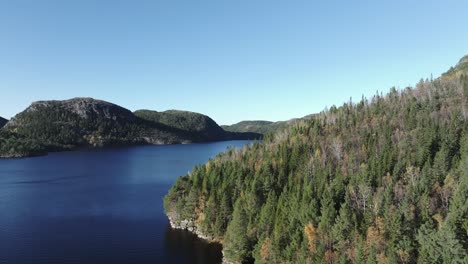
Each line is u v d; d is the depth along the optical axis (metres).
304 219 107.44
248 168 171.00
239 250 112.00
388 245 88.00
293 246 98.56
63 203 188.75
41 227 146.25
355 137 183.00
